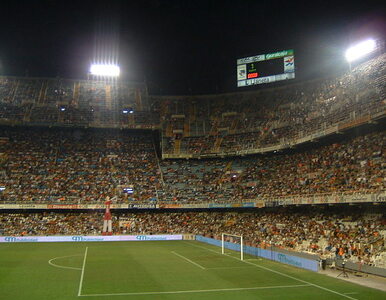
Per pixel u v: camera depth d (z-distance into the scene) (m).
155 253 52.84
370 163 51.75
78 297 28.55
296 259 42.09
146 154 85.62
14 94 89.31
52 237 66.94
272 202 61.50
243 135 81.50
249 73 83.69
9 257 47.72
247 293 30.11
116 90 96.88
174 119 90.44
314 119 68.56
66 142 85.81
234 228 68.56
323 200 51.41
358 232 47.25
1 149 80.50
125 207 70.94
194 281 34.47
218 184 75.81
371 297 28.75
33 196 70.56
